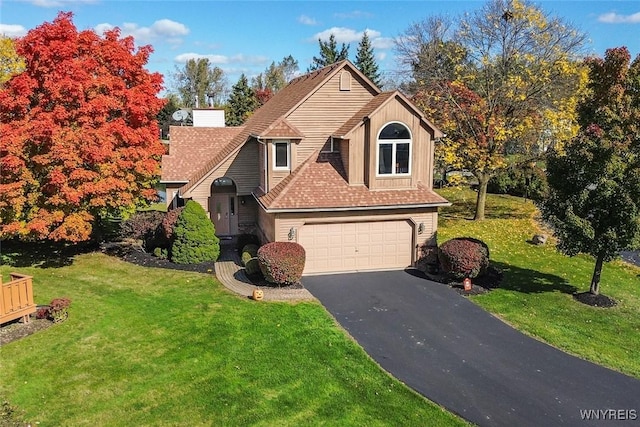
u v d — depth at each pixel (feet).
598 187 55.26
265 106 107.24
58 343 47.29
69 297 59.31
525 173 124.88
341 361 44.60
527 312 56.24
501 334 50.70
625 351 47.03
